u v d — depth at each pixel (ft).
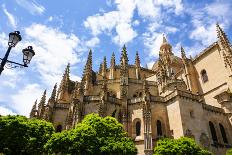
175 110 146.82
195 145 111.55
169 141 114.83
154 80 211.61
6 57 52.31
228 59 178.19
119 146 104.01
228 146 152.97
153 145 140.05
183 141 112.37
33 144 119.34
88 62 198.90
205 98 193.36
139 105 153.99
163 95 177.06
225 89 173.27
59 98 198.18
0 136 117.80
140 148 139.13
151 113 151.12
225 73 180.86
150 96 157.28
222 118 164.45
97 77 217.15
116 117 153.17
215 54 194.80
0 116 127.95
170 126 147.02
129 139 113.50
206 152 111.96
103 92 153.79
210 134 151.84
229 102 167.32
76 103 150.51
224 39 187.52
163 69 191.52
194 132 139.95
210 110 162.20
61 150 103.71
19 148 118.21
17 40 54.39
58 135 107.24
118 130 113.50
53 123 157.89
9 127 120.26
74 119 142.92
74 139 102.89
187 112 145.18
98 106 149.59
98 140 104.58
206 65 201.16
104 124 112.37
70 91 205.77
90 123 112.68
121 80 176.55
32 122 129.18
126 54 197.47
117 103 157.79
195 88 201.36
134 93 184.85
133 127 148.05
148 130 138.62
